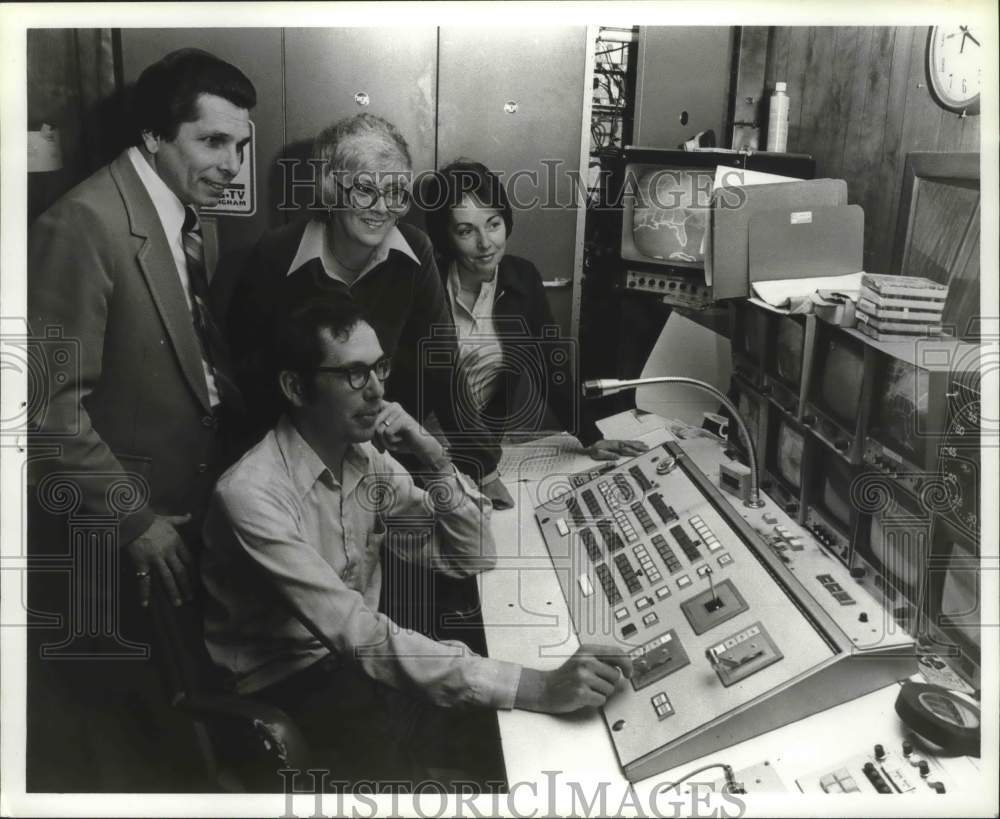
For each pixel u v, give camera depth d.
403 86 1.79
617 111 1.89
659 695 1.50
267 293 1.79
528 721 1.55
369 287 1.82
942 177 1.70
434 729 1.66
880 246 1.84
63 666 1.80
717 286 1.81
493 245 1.85
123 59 1.72
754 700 1.43
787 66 1.87
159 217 1.76
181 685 1.42
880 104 1.80
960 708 1.46
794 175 1.84
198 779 1.70
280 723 1.33
